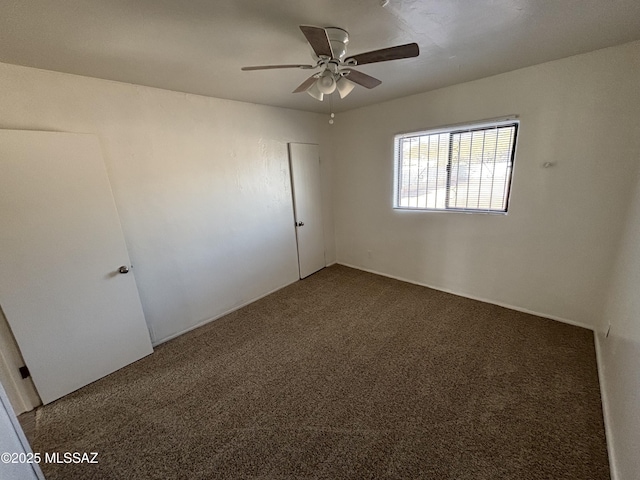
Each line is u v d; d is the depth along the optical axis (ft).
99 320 7.11
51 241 6.28
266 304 10.97
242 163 10.27
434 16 4.86
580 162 7.49
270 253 11.77
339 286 12.34
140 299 8.09
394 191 12.06
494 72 8.13
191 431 5.55
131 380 7.11
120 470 4.87
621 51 6.48
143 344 7.97
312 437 5.29
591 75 6.93
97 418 5.99
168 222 8.54
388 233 12.67
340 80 5.95
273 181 11.43
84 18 4.34
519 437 5.07
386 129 11.48
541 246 8.59
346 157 13.28
